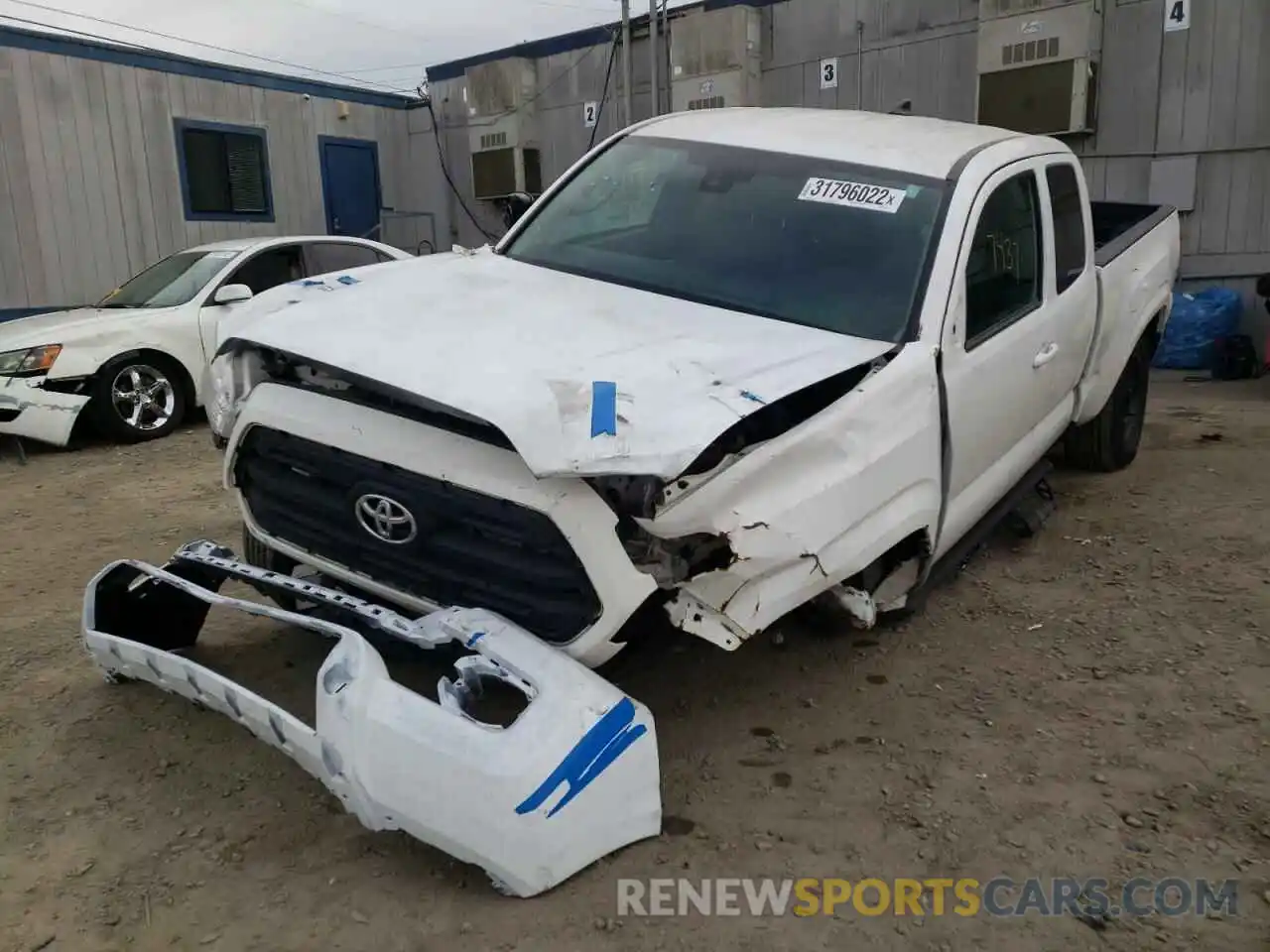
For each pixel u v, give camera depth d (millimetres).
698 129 4746
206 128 14406
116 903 2699
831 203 4074
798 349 3320
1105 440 6582
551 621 2908
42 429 7832
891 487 3363
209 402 3623
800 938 2592
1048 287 4648
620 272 4027
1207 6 10836
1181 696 3855
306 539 3420
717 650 4168
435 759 2578
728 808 3125
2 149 12328
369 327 3289
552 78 15930
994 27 11609
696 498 2773
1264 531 5617
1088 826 3070
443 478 2930
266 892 2746
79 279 13203
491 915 2633
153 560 5355
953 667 4078
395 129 17531
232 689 2900
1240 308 11234
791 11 13383
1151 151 11414
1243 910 2719
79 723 3594
